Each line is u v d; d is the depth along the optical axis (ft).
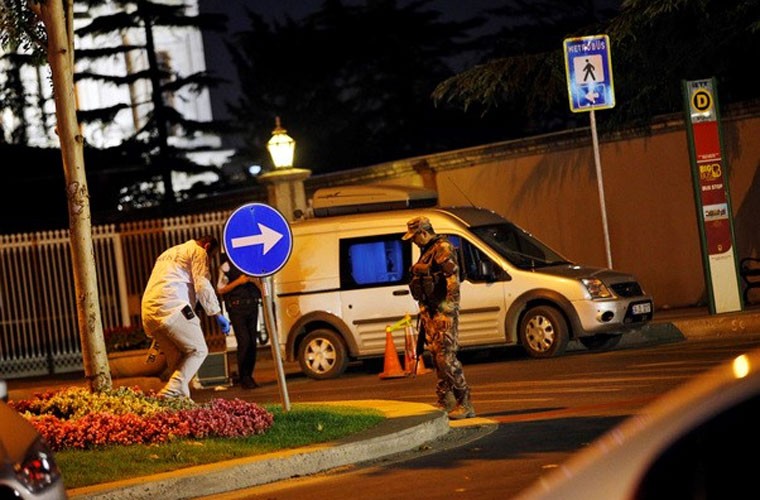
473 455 42.22
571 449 40.96
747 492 11.85
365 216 75.51
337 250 75.25
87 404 49.32
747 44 96.17
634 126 90.38
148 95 182.60
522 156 94.22
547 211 93.56
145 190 171.63
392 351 71.36
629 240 91.20
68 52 51.13
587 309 69.77
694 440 12.21
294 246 75.92
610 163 91.61
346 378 74.64
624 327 70.74
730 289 74.79
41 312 96.07
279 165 95.81
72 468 42.16
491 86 98.68
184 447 44.42
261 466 42.04
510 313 71.41
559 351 70.44
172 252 53.98
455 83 100.32
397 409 51.80
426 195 79.36
